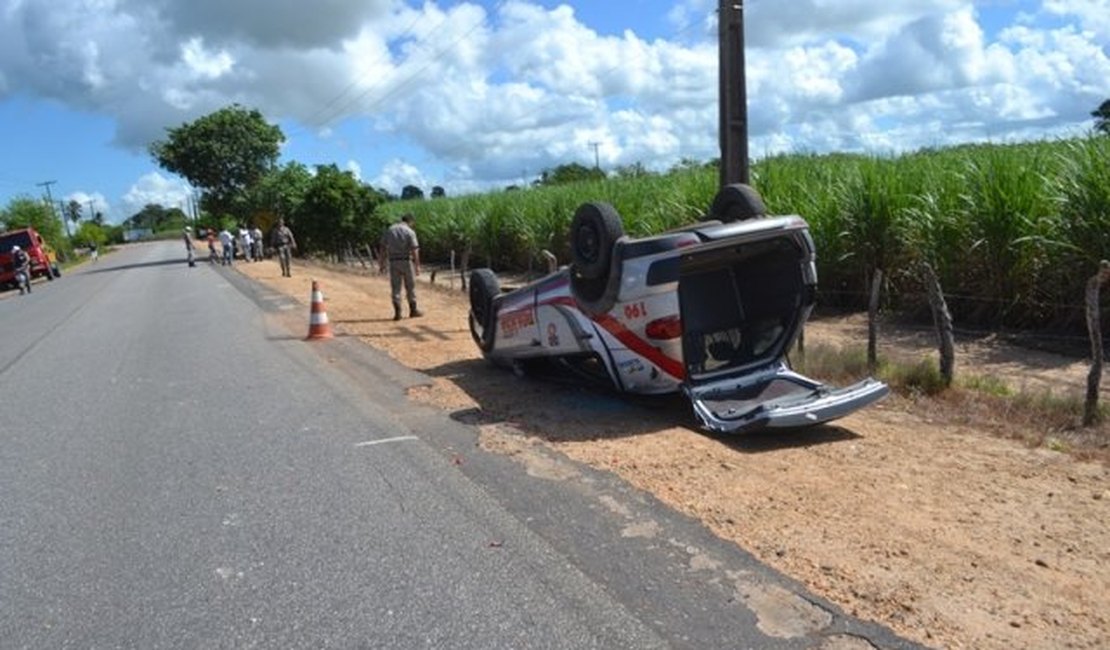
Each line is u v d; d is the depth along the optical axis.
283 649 3.74
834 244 12.93
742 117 9.92
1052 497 5.08
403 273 14.62
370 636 3.81
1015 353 9.51
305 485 5.90
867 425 6.79
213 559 4.73
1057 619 3.71
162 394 9.33
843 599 3.92
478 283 9.77
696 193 15.76
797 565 4.27
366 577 4.39
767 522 4.82
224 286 24.86
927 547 4.43
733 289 7.59
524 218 24.62
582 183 25.92
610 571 4.31
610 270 6.96
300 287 22.62
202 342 13.20
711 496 5.26
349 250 38.50
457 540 4.80
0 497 6.03
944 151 14.79
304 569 4.53
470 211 29.48
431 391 8.77
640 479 5.64
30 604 4.31
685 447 6.32
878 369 8.29
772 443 6.43
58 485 6.23
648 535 4.71
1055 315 10.21
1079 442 6.12
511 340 8.91
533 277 23.38
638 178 22.66
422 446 6.71
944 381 7.56
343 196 39.00
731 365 7.32
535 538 4.77
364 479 5.96
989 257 10.56
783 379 7.19
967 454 5.94
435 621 3.91
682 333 6.86
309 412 8.08
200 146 49.84
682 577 4.20
